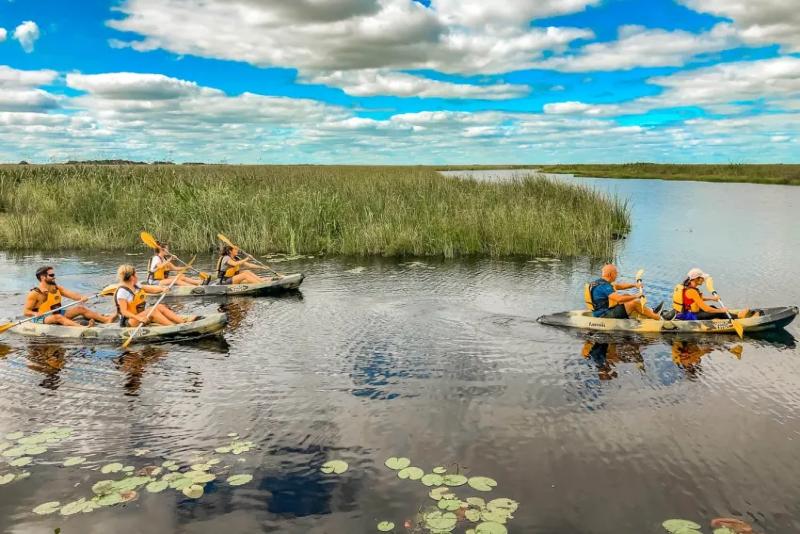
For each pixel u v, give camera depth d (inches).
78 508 169.0
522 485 181.0
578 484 181.6
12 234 695.7
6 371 281.9
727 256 615.2
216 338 339.0
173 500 173.3
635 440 210.8
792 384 263.7
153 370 284.5
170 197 767.7
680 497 174.6
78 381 269.7
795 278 502.0
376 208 753.6
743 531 158.1
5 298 440.1
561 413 234.1
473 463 194.9
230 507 169.6
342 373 280.2
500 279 508.1
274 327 362.0
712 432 217.2
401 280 506.9
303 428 221.3
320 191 790.5
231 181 885.8
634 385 263.3
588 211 781.3
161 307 353.4
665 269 550.6
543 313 393.1
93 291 471.2
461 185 969.5
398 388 261.3
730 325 339.0
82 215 765.9
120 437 214.4
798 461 195.8
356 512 166.9
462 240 649.0
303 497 174.9
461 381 269.1
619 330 347.9
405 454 201.2
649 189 1739.7
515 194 874.8
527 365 290.2
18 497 174.9
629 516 164.7
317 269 562.6
